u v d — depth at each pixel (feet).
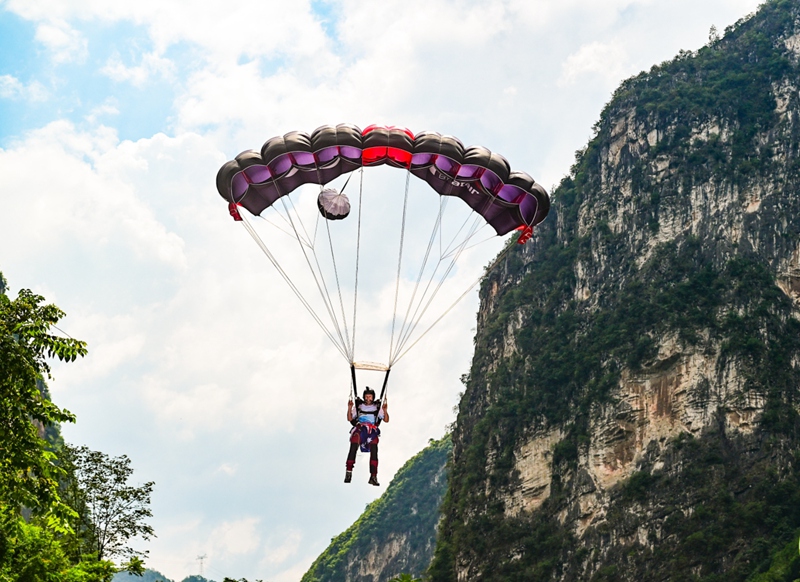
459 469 474.08
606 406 405.18
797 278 402.72
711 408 378.94
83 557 111.96
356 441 86.79
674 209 437.58
